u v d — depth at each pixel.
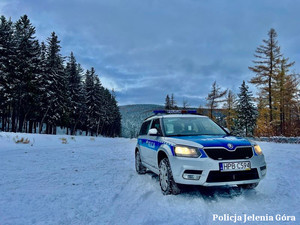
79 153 10.69
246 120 37.34
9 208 3.46
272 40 26.17
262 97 26.64
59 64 36.03
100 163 7.99
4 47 29.28
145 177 5.82
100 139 26.91
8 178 5.39
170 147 4.18
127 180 5.46
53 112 35.72
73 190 4.50
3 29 29.70
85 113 50.50
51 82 33.34
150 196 4.16
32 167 6.81
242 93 38.47
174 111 6.09
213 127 5.44
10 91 29.28
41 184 4.91
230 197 4.06
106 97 70.69
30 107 33.28
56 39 35.56
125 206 3.62
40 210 3.40
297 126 22.22
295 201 3.82
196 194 4.18
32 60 32.34
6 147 12.28
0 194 4.15
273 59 26.06
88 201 3.85
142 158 6.07
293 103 26.14
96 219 3.09
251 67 26.83
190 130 5.14
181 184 4.05
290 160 7.95
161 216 3.19
